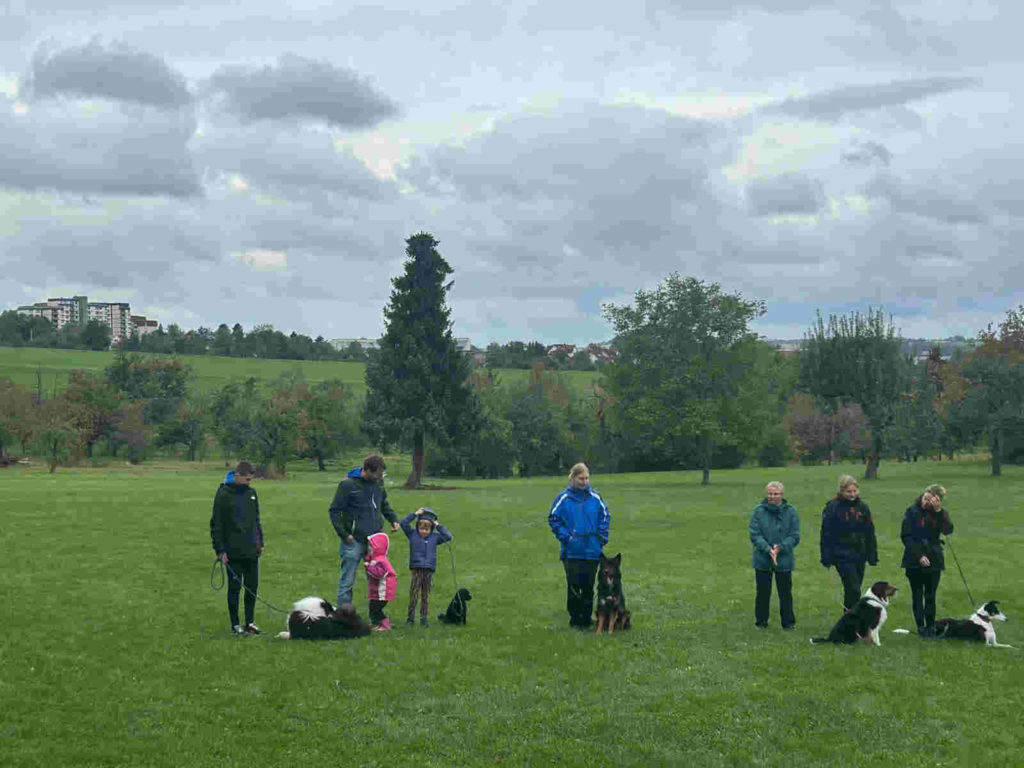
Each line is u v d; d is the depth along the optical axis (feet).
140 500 122.11
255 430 327.26
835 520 49.11
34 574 64.54
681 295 208.54
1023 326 241.55
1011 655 43.52
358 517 48.32
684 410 200.44
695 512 125.59
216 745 29.78
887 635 48.26
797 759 29.89
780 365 338.75
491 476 326.03
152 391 466.29
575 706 34.96
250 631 46.39
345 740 30.81
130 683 36.19
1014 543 90.07
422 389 205.36
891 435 215.92
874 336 223.30
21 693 34.24
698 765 29.43
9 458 359.46
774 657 42.29
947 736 32.04
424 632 47.62
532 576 69.67
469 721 33.14
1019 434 225.56
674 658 42.14
